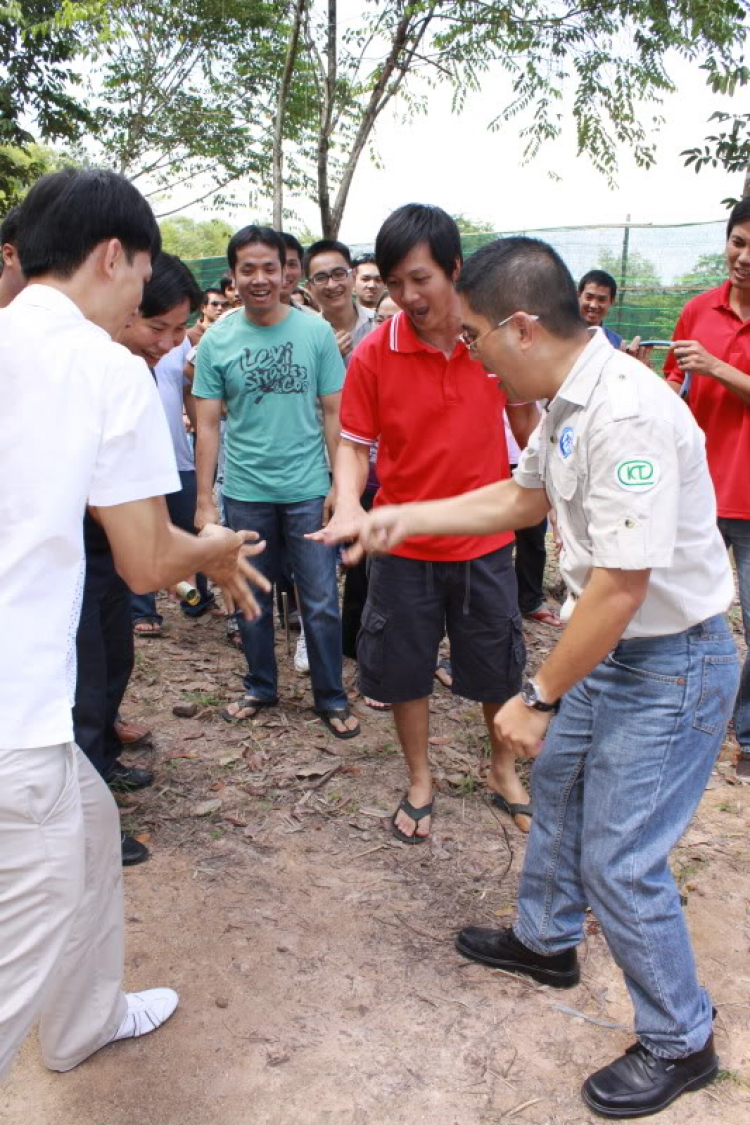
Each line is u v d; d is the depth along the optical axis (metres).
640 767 1.92
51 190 1.61
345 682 4.40
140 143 12.23
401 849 3.04
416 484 2.99
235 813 3.22
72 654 1.62
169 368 4.75
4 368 1.48
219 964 2.47
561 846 2.27
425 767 3.16
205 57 10.71
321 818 3.21
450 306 2.74
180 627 5.11
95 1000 2.06
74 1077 2.11
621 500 1.69
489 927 2.64
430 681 3.06
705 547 1.88
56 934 1.59
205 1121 1.99
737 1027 2.28
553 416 1.87
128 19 9.96
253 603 2.05
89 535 2.70
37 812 1.51
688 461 1.80
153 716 3.96
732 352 3.46
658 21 6.66
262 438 3.72
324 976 2.44
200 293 2.77
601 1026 2.30
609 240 8.49
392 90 7.55
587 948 2.59
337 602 3.81
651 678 1.91
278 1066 2.14
